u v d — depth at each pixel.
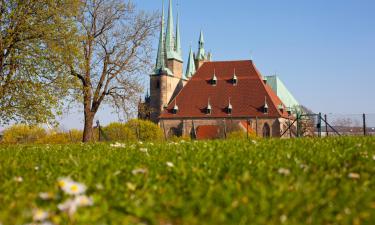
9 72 30.22
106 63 52.09
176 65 138.88
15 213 5.20
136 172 7.11
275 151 9.76
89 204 5.17
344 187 6.15
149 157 9.13
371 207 5.34
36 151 12.51
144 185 6.40
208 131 107.25
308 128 37.94
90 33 49.44
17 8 30.08
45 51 30.64
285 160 8.39
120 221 4.85
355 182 6.61
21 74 30.30
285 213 5.17
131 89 52.22
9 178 7.32
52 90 31.28
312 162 8.26
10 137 59.56
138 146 12.80
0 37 29.34
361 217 5.01
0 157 10.47
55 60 31.56
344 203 5.54
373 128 33.56
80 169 7.65
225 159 8.50
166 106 119.31
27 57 29.95
